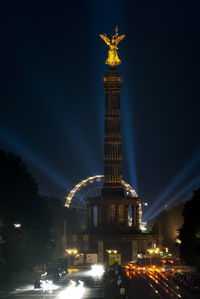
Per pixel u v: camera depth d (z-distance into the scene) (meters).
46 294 119.44
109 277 140.25
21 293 122.44
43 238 196.88
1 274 144.00
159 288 127.38
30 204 180.88
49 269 166.25
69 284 145.62
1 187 164.38
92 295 115.06
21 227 163.75
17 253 157.50
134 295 112.75
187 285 125.06
